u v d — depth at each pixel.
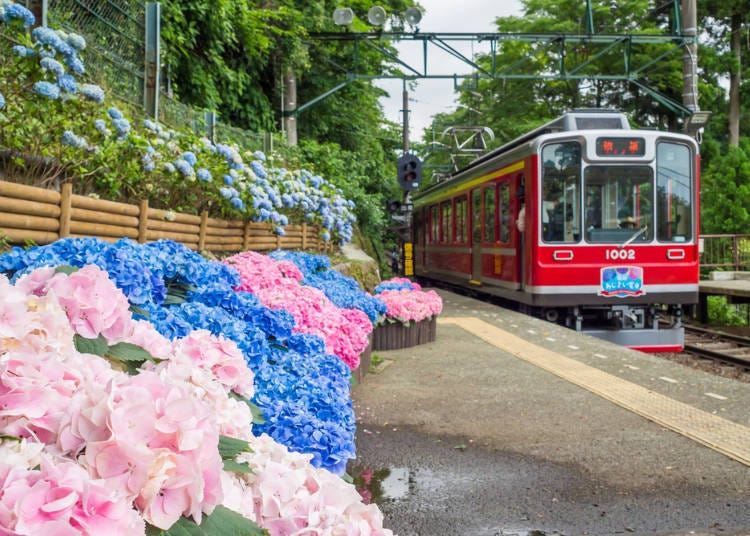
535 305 12.15
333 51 22.44
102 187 6.85
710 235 22.20
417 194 27.38
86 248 3.02
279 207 11.16
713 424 5.79
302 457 2.26
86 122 6.09
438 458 4.97
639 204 12.30
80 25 7.92
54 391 1.57
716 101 41.97
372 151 26.75
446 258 20.73
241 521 1.68
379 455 5.03
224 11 14.38
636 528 3.82
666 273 12.22
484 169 16.22
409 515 3.96
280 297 5.49
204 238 8.19
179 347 2.41
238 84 16.48
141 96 9.44
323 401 3.26
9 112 5.45
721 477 4.58
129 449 1.43
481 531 3.76
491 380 7.51
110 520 1.33
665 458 4.96
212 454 1.56
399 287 12.26
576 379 7.51
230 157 8.44
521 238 13.53
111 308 2.06
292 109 19.41
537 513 4.01
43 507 1.27
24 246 4.76
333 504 2.07
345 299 7.45
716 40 41.28
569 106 38.38
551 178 12.26
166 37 12.28
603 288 12.12
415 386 7.21
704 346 13.58
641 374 7.80
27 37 5.42
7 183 4.57
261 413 2.70
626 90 38.03
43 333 1.75
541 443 5.32
